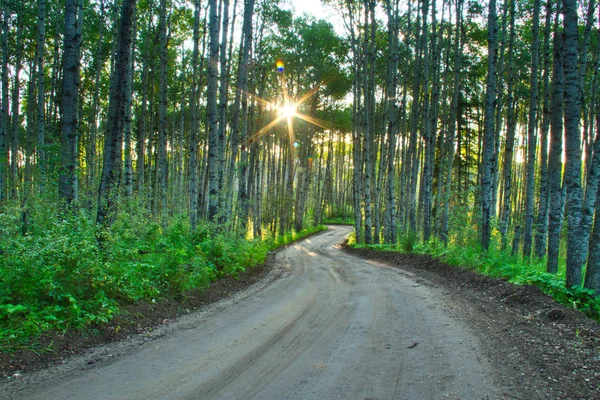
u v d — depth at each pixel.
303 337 6.20
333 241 38.66
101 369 4.82
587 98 21.61
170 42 25.52
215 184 15.15
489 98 14.30
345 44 29.98
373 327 6.76
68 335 5.65
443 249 16.44
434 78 20.62
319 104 38.53
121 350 5.58
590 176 8.23
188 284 9.05
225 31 18.61
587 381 4.35
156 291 8.10
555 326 6.65
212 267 11.17
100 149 38.00
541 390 4.14
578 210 8.42
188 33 25.69
